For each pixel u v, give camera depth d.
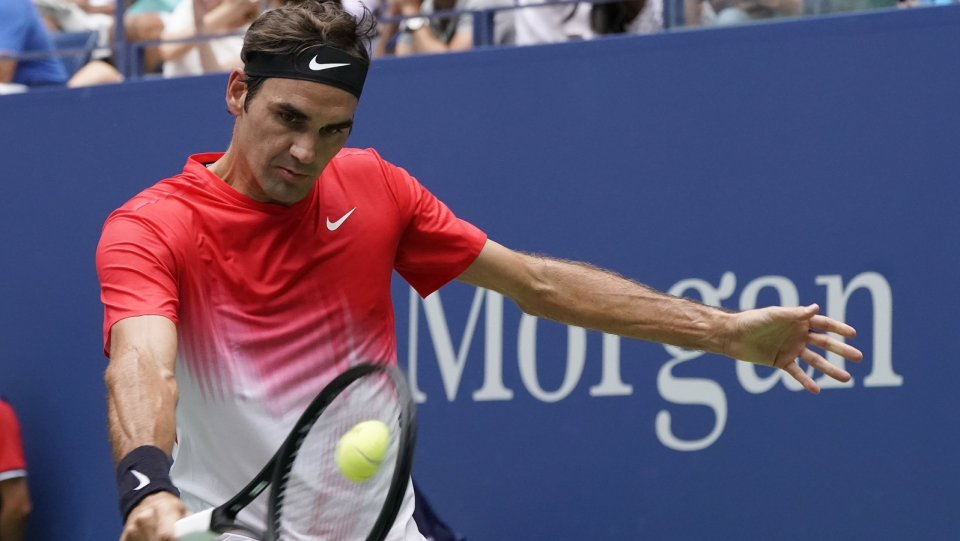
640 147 16.12
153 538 6.65
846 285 14.82
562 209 16.52
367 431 7.79
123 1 20.58
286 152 8.60
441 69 17.45
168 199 9.03
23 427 19.20
